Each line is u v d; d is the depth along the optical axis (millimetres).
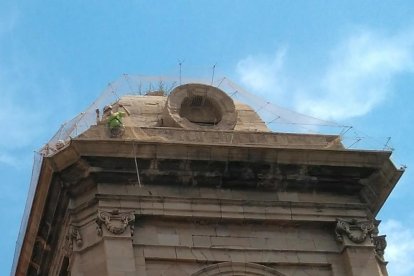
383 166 51219
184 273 47062
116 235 47062
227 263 47625
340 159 50750
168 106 52969
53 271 51344
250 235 48875
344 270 48594
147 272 46750
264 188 50188
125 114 52938
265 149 50000
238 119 54312
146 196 48656
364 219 49969
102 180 48938
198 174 49594
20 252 52875
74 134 52000
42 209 50438
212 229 48719
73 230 48031
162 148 49312
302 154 50375
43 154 51250
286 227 49500
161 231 48094
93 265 46625
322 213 49875
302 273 48250
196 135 51531
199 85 53688
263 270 47812
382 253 49688
